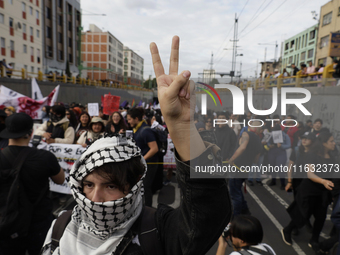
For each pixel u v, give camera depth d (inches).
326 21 766.5
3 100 245.1
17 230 72.2
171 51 33.0
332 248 112.0
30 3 1142.3
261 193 192.4
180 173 31.3
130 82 3700.8
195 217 31.8
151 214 41.4
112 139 41.0
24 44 1119.6
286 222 148.1
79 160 40.9
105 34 2679.6
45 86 620.7
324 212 117.1
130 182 40.3
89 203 37.2
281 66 1551.4
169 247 36.3
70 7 1536.7
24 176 75.5
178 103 29.1
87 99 892.0
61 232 41.8
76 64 1647.4
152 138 130.6
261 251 66.4
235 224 70.0
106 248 37.1
